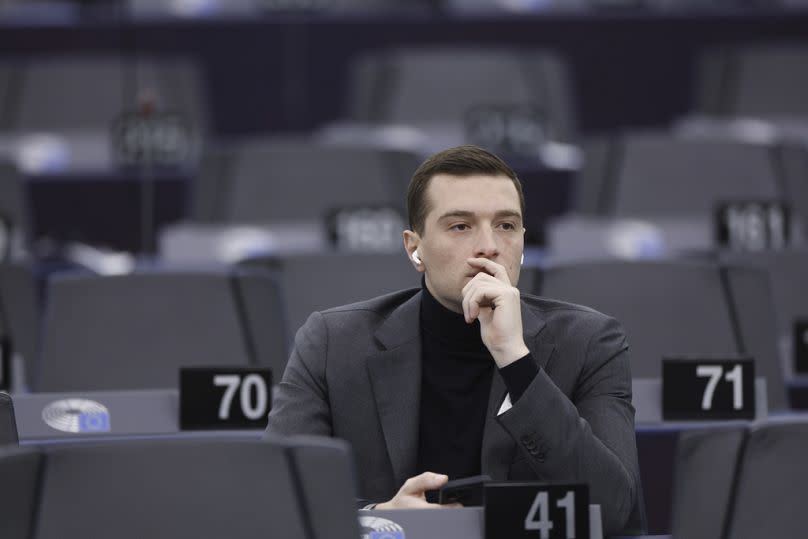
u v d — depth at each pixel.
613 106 21.97
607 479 7.90
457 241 8.16
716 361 10.27
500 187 8.21
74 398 10.04
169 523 6.42
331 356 8.63
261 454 6.49
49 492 6.35
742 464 7.29
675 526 7.22
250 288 11.33
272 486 6.46
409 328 8.55
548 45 21.81
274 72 21.61
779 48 22.02
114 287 11.30
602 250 16.41
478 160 8.25
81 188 19.14
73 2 22.44
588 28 21.81
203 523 6.43
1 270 12.05
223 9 21.64
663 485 12.20
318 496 6.45
